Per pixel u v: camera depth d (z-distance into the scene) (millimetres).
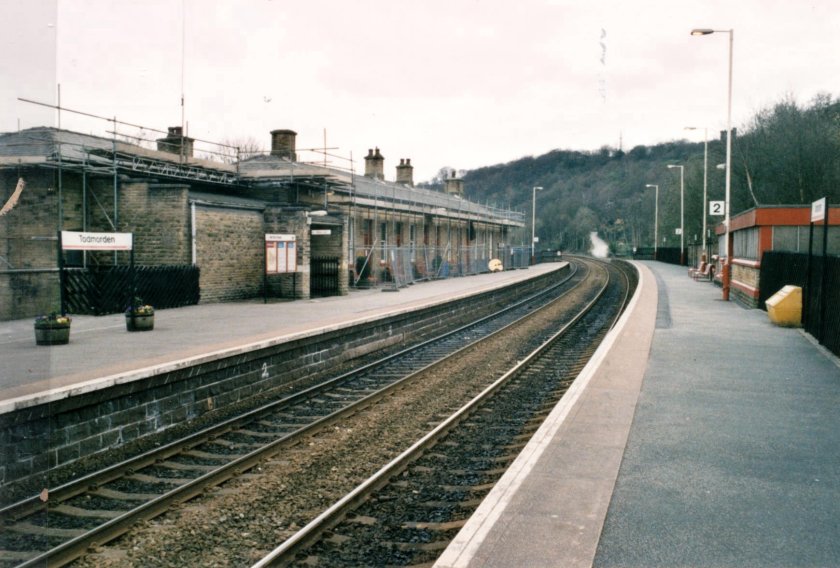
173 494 6508
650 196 96562
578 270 61688
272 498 6723
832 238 20781
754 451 6723
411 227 38438
